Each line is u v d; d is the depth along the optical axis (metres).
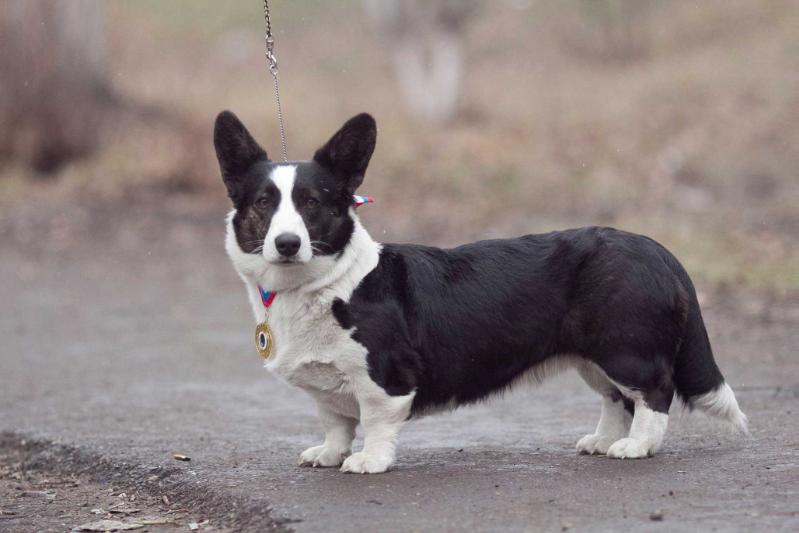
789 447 7.61
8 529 6.62
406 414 7.16
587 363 7.51
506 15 45.25
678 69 34.28
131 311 16.20
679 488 6.49
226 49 42.19
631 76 35.09
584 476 6.89
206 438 8.82
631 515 5.95
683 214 21.69
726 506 6.07
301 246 6.65
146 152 26.14
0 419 9.98
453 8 29.81
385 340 6.98
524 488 6.64
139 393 10.99
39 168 26.20
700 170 25.28
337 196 7.01
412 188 24.78
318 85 35.59
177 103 29.50
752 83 31.39
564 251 7.34
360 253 7.05
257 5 47.47
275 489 6.85
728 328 13.07
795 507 6.03
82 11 26.73
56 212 23.45
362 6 46.88
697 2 42.12
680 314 7.20
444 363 7.18
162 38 41.97
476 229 21.72
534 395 10.29
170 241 21.75
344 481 6.96
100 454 8.35
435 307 7.17
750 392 9.84
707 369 7.38
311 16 46.62
